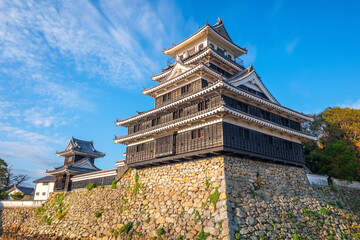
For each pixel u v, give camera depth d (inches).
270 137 1151.0
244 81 1200.8
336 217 1106.7
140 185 1229.1
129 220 1144.2
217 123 981.8
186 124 1067.3
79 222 1381.6
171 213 1007.6
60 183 1840.6
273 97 1321.4
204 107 1071.6
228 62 1370.6
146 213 1098.7
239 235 814.5
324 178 1295.5
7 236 1660.9
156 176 1183.6
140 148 1305.4
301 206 1079.0
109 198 1347.2
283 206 1024.2
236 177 968.9
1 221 1888.5
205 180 979.3
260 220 904.9
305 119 1347.2
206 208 911.0
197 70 1143.6
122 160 1409.9
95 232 1245.7
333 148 1395.2
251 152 1031.6
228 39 1561.3
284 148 1198.9
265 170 1096.8
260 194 1000.9
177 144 1109.1
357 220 1139.9
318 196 1185.4
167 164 1164.5
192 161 1067.3
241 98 1092.5
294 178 1195.3
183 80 1234.6
